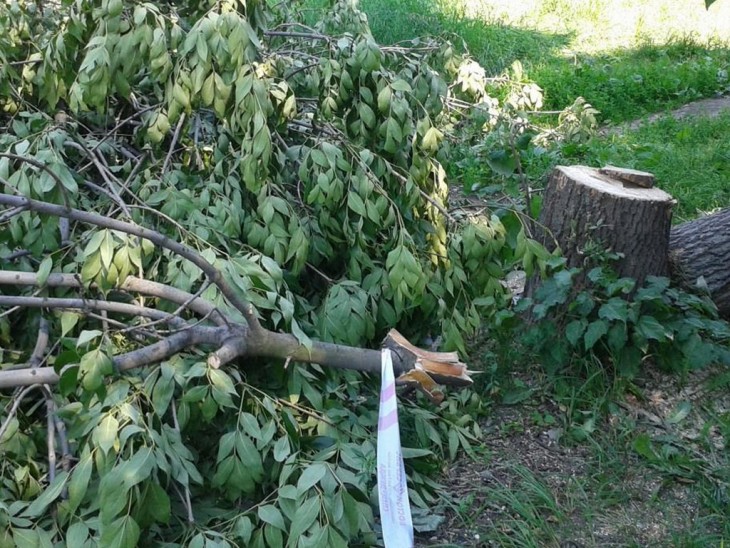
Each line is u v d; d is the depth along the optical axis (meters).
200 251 3.15
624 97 8.20
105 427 2.51
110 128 4.05
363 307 3.44
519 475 3.43
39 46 3.88
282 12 5.21
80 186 3.71
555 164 6.20
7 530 2.48
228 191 3.52
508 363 4.01
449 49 5.23
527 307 3.96
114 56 3.19
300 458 2.82
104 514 2.38
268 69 3.77
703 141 6.96
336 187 3.41
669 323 3.86
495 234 3.62
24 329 3.27
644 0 12.73
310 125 3.94
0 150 3.47
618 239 3.89
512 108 6.39
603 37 10.80
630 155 6.55
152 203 3.36
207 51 3.06
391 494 2.70
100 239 2.73
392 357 3.19
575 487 3.37
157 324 2.96
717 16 11.88
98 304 2.85
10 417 2.71
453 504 3.26
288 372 3.11
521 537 3.08
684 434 3.66
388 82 3.65
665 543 3.08
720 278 4.15
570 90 8.12
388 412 2.85
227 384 2.76
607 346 3.88
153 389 2.75
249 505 2.99
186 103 3.19
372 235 3.60
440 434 3.60
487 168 6.21
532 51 9.78
